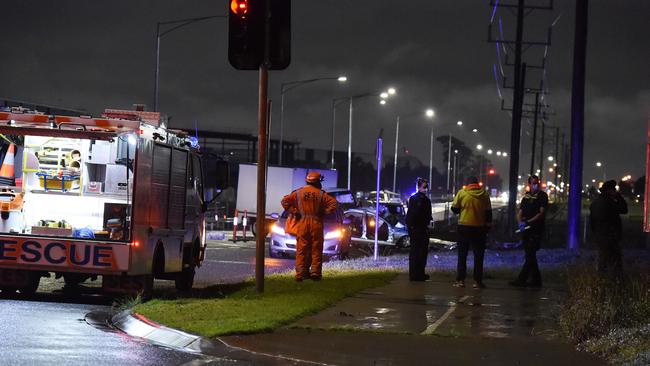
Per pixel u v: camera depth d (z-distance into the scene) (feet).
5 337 37.45
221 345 36.78
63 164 56.29
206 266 86.48
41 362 32.22
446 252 111.75
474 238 63.21
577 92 116.26
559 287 64.59
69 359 33.06
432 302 53.36
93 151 56.24
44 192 56.59
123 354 34.73
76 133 51.26
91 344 36.73
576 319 41.06
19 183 56.75
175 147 57.62
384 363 34.45
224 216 183.93
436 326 43.45
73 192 56.39
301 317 44.96
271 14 49.75
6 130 51.34
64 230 52.54
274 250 102.89
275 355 35.45
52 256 50.26
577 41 116.98
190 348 36.96
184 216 59.88
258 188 52.21
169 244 56.90
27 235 50.37
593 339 38.73
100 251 50.11
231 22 49.60
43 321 42.96
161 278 61.46
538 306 52.39
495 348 37.96
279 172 163.32
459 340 39.70
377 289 60.08
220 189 66.69
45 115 51.16
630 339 36.94
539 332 42.29
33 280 53.06
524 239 64.90
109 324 43.75
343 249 101.40
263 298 50.31
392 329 42.09
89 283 63.77
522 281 64.95
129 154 55.67
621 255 59.21
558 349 38.01
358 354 36.09
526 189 65.31
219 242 134.82
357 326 42.60
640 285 46.16
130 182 56.08
